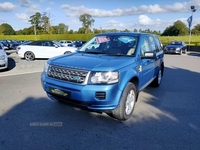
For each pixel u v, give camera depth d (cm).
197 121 347
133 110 378
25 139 280
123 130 311
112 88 288
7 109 388
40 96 474
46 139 281
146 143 274
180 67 1022
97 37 461
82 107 312
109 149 259
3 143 270
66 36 5538
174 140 282
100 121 340
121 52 388
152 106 420
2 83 605
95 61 322
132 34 439
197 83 640
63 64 314
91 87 282
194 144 272
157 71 548
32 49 1222
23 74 763
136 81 375
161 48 618
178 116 368
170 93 520
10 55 1598
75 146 265
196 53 2127
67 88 299
